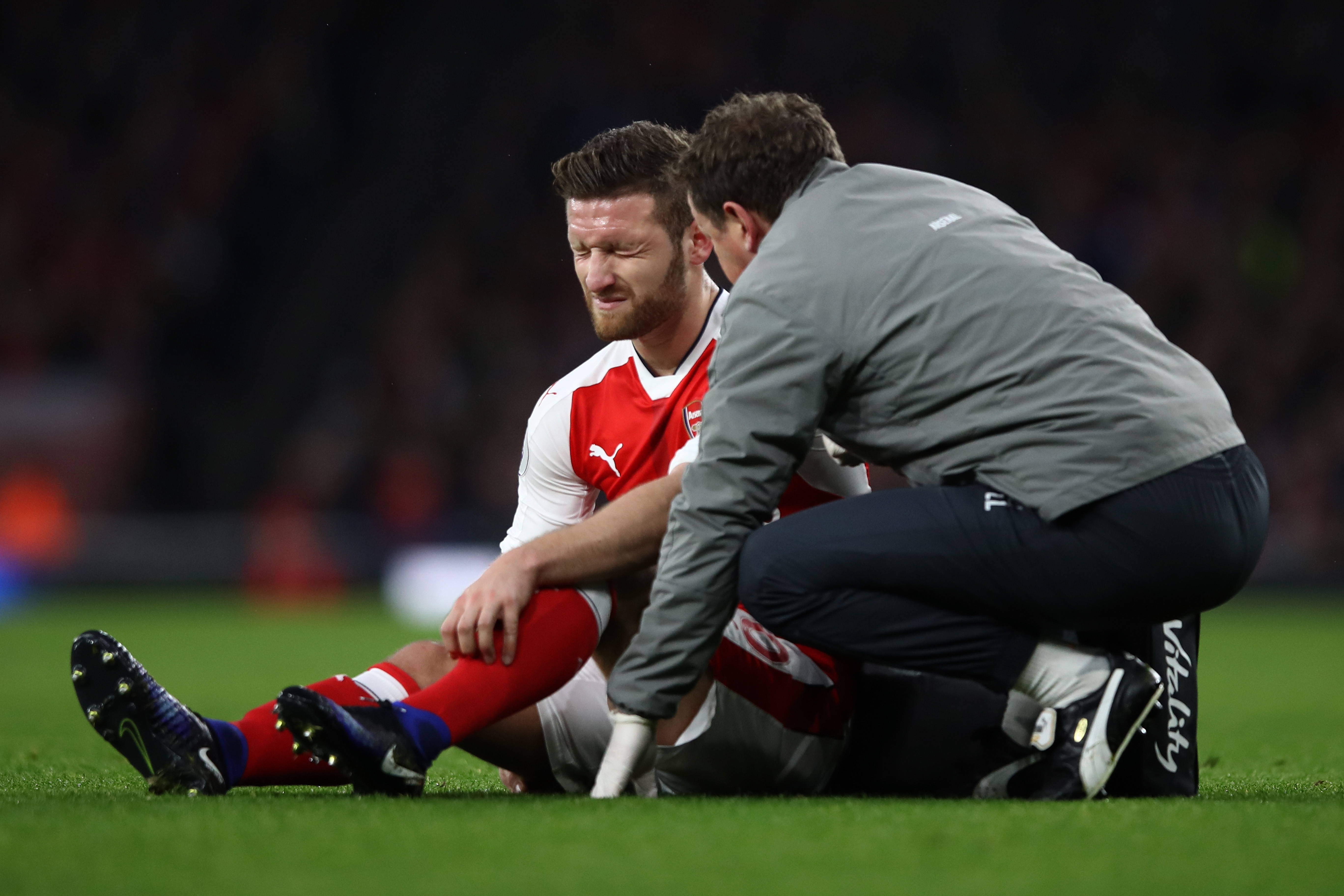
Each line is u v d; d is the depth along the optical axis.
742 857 6.49
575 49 60.53
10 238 54.56
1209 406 8.46
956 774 8.97
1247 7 58.00
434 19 62.41
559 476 10.64
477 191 58.62
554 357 53.19
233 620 40.91
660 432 10.20
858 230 8.60
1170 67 57.88
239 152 56.97
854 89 58.31
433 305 54.47
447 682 8.49
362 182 59.56
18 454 50.00
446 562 47.91
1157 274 53.53
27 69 57.72
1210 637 35.06
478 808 7.88
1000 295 8.37
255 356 55.81
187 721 8.41
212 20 59.06
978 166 56.66
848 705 9.34
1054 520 8.21
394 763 8.14
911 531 8.38
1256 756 13.28
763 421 8.40
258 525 49.91
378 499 50.41
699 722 8.92
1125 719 8.45
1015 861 6.42
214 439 53.16
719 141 9.12
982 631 8.55
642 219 9.83
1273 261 53.44
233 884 5.96
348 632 35.66
